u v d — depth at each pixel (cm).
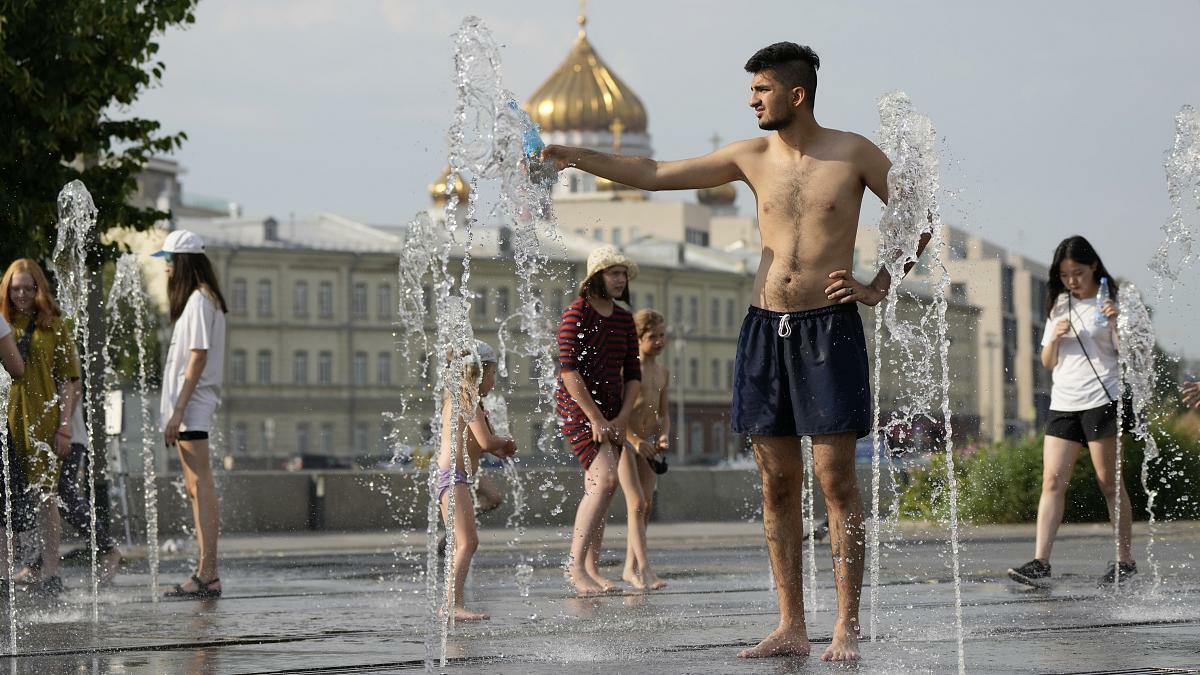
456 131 708
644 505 1064
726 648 659
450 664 610
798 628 639
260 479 2114
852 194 638
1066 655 620
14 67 1802
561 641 689
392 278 11356
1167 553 1337
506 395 9556
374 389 11269
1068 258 1054
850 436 628
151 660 636
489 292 9919
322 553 1641
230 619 831
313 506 2141
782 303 636
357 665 611
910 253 650
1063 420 1045
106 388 1683
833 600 930
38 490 1052
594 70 15112
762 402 639
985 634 705
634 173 670
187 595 1010
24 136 1842
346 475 2153
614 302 1020
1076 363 1047
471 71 702
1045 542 1042
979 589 999
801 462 643
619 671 579
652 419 1098
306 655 649
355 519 2156
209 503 1024
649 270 11975
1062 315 1059
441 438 849
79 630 771
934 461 2020
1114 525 1045
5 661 639
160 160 11044
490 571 1296
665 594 990
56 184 1870
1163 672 568
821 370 627
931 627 740
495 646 672
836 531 627
